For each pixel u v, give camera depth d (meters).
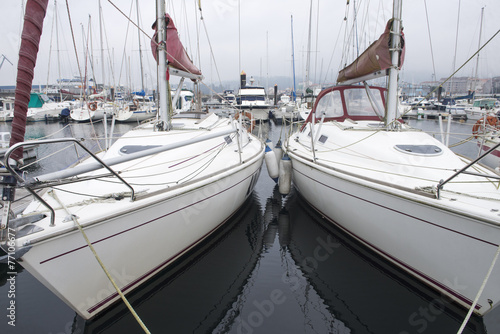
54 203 3.01
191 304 3.46
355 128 5.31
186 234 3.80
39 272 2.47
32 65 2.19
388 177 3.79
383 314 3.32
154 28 4.86
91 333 3.04
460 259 2.90
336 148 5.04
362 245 4.33
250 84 29.91
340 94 6.22
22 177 2.32
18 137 2.22
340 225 4.71
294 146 6.43
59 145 13.95
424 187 3.23
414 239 3.29
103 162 2.61
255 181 6.14
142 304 3.44
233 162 4.79
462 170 2.83
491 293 2.76
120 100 25.14
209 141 5.02
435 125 19.22
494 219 2.55
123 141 4.44
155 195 3.17
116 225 2.85
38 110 24.14
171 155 4.25
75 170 2.46
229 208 4.83
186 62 5.10
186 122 5.77
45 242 2.42
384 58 4.73
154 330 3.09
